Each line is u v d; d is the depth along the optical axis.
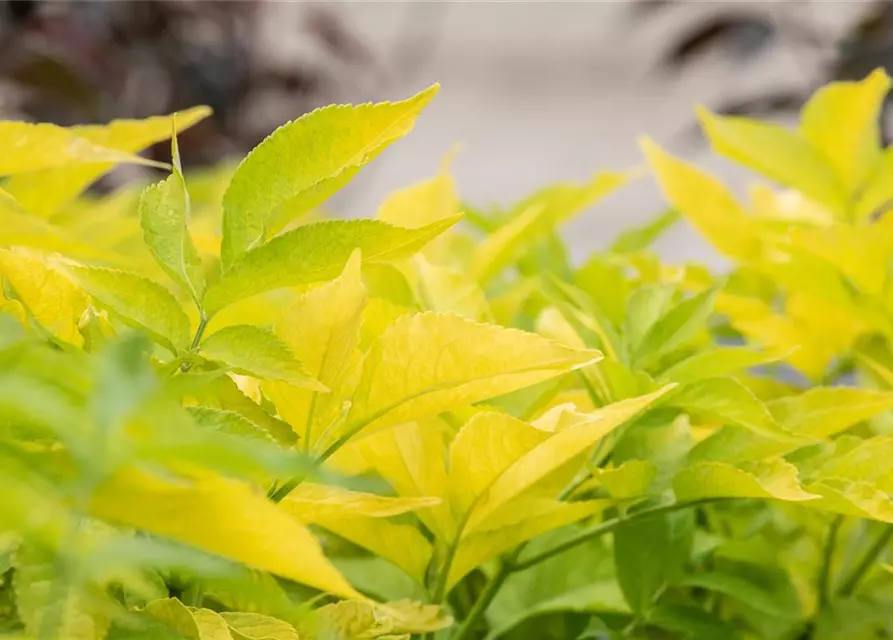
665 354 1.23
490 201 2.27
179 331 1.07
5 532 1.00
